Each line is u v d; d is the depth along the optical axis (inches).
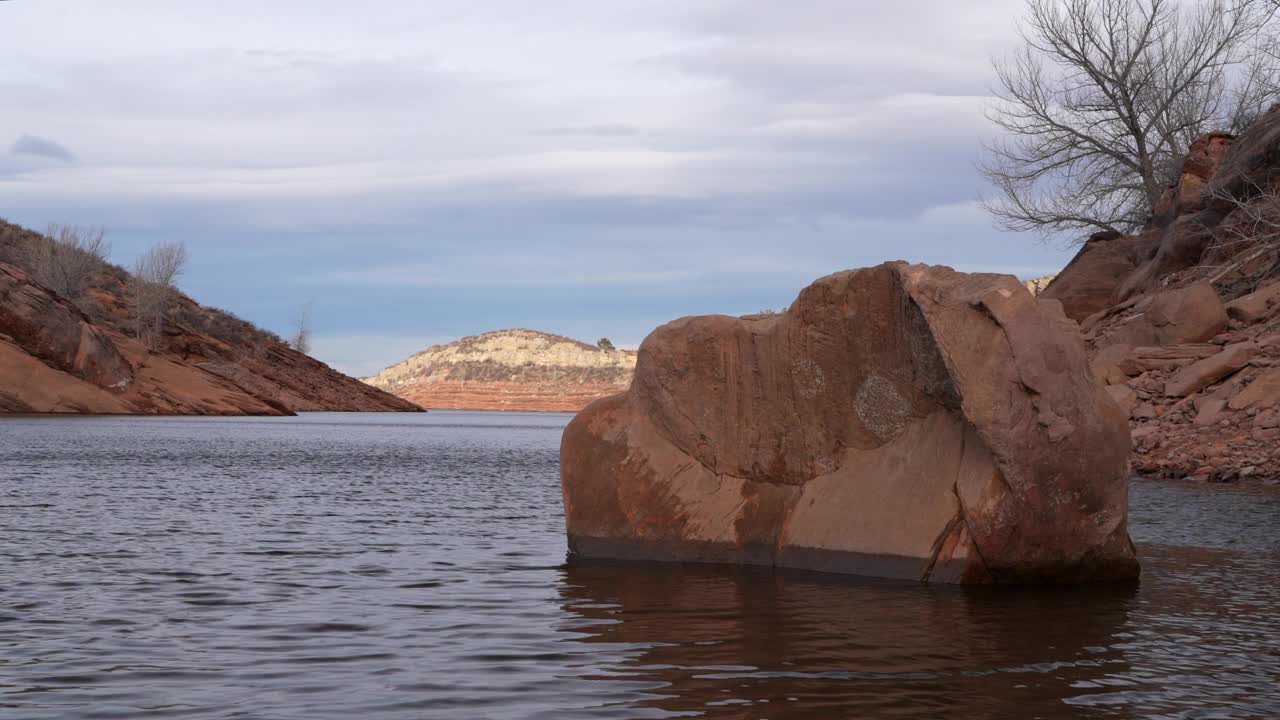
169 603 353.1
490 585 394.9
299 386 4633.4
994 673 257.4
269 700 234.4
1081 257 1482.5
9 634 301.7
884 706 228.7
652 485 476.1
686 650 283.4
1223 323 1018.7
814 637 299.3
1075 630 307.7
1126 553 390.0
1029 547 382.3
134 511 652.7
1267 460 763.4
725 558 456.8
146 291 3737.7
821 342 444.8
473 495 824.3
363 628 313.7
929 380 408.5
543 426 3951.8
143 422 2466.8
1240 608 341.4
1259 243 1133.7
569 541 490.6
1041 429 375.2
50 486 816.9
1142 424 910.4
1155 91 1561.3
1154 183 1545.3
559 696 237.9
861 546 417.1
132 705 229.6
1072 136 1622.8
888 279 422.3
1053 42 1609.3
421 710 226.8
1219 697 236.7
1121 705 230.4
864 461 432.8
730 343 472.1
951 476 397.7
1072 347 382.0
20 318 2773.1
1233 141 1323.8
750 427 464.8
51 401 2709.2
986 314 380.8
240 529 569.9
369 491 848.3
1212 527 541.0
